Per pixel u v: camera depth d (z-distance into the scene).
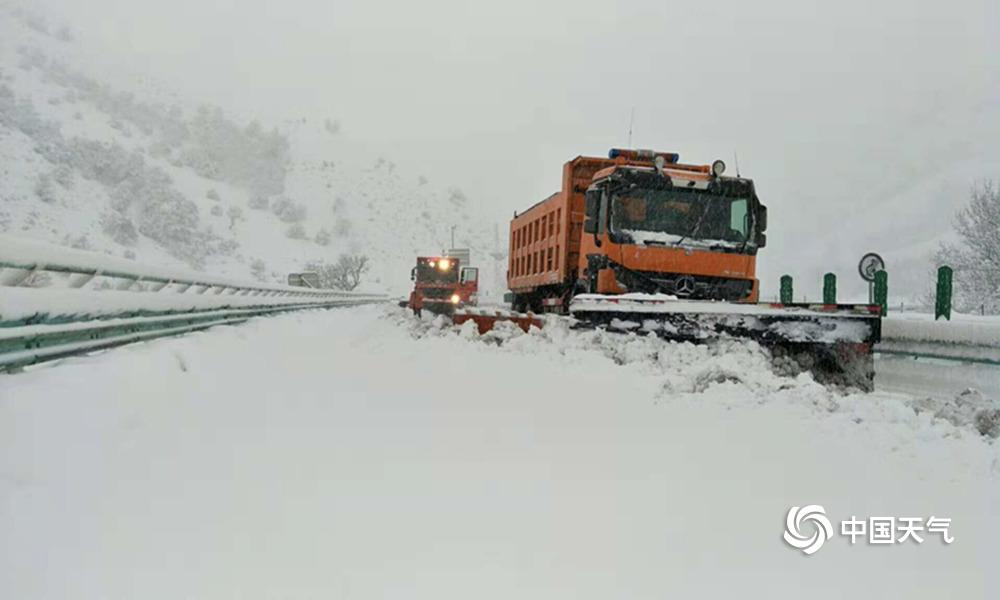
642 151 13.52
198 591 2.44
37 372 5.18
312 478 3.70
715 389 6.09
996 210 28.41
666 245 10.96
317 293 32.50
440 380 7.20
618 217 11.09
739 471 3.92
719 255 11.11
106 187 93.00
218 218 104.62
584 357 8.26
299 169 133.88
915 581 2.65
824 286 14.23
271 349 10.80
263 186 120.12
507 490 3.54
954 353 9.16
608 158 13.77
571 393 6.33
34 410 4.22
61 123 107.81
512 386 6.75
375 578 2.55
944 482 3.78
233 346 10.05
